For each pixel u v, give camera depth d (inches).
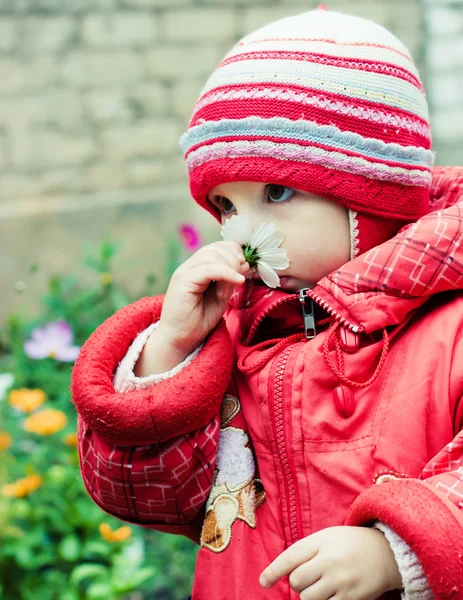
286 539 41.6
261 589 41.4
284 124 42.4
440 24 172.7
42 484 89.2
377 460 40.3
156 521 44.7
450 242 42.1
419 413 40.4
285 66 43.7
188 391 41.1
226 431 44.5
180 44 160.4
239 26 163.3
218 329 44.5
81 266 152.0
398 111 44.5
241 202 44.4
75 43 155.9
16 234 150.8
